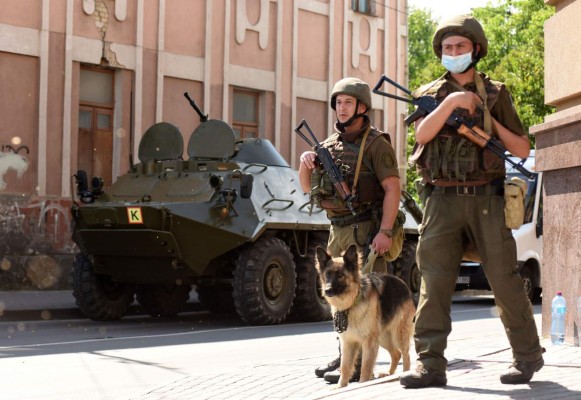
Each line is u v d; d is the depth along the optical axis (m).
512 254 5.18
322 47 22.77
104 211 11.75
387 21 24.56
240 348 9.39
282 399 5.74
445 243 5.21
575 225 7.51
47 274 16.61
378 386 5.30
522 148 5.25
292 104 21.88
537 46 32.22
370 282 5.84
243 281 11.89
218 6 20.19
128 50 18.41
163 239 11.48
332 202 6.37
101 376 7.38
